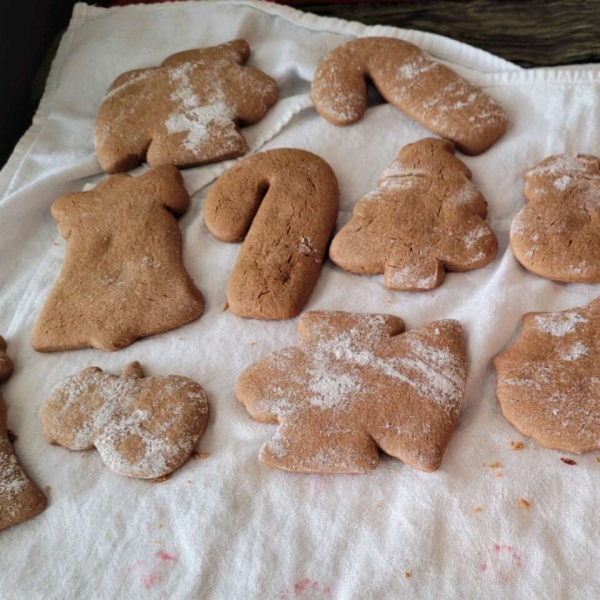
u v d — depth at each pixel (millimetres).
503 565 259
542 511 269
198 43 442
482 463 284
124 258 354
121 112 402
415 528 268
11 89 432
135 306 337
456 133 369
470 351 309
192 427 299
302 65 415
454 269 337
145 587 267
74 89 437
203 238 369
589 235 321
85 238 363
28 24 441
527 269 331
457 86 381
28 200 389
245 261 342
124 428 300
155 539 278
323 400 296
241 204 362
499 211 359
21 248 389
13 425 318
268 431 301
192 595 263
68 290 348
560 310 319
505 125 375
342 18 457
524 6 439
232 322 337
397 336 312
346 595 258
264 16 446
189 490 287
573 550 259
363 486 284
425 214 339
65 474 300
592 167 343
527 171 355
